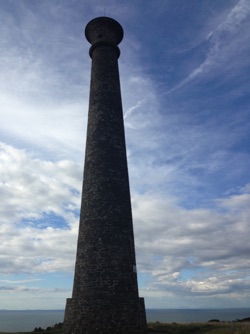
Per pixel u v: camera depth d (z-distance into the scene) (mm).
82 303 17062
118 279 17500
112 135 20953
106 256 17828
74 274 18516
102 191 19328
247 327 21797
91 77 23312
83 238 18688
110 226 18547
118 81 23391
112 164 20125
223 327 22344
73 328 16766
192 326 23906
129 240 18906
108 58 23469
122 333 16328
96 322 16406
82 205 19750
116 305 16875
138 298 18047
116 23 24562
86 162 20703
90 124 21641
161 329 22672
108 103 21828
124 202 19625
